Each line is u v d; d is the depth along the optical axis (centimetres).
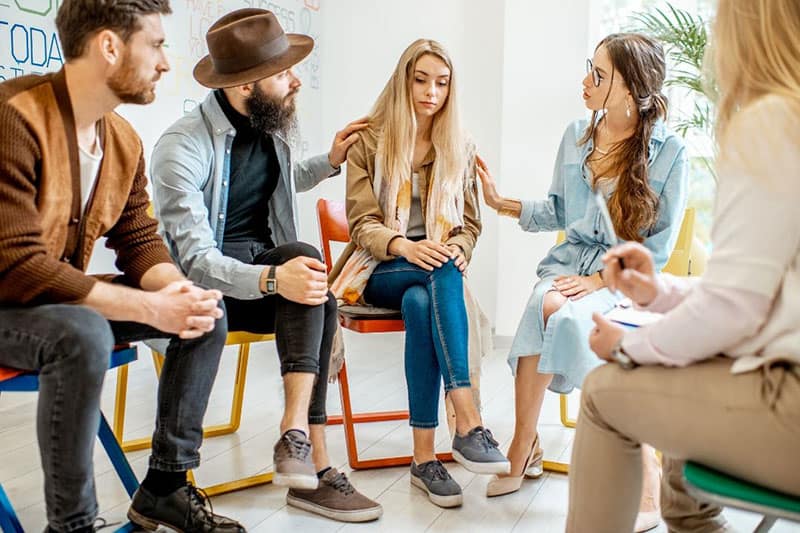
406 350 202
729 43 102
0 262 133
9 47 258
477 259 409
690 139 349
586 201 214
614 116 205
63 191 146
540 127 360
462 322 196
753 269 93
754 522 182
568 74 353
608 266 113
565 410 253
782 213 91
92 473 138
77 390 131
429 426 201
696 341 98
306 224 421
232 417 243
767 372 94
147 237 170
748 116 94
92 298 140
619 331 112
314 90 416
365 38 414
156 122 318
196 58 338
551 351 188
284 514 185
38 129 139
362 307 219
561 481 209
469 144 229
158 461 163
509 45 359
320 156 240
